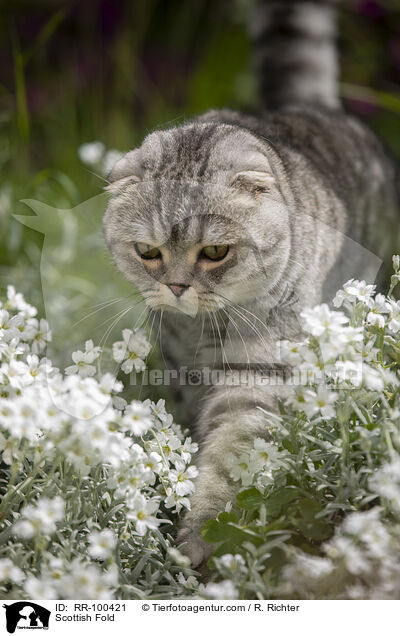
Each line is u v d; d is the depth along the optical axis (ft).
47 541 2.94
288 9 4.75
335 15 5.02
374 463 2.98
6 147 4.68
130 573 3.01
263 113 4.11
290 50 4.73
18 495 3.03
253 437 3.31
